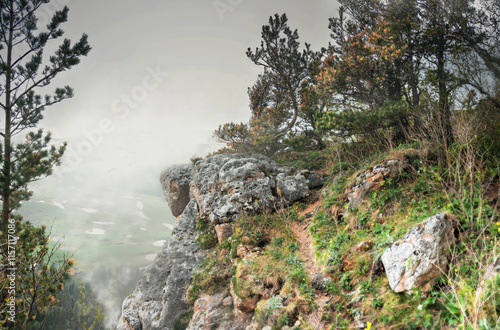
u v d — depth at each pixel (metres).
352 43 10.69
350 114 9.82
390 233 5.79
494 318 3.34
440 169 6.43
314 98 14.17
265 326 6.09
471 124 6.55
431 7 9.46
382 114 9.37
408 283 4.46
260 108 20.02
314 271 6.25
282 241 7.95
